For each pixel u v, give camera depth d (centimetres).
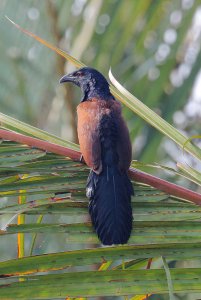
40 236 1381
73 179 845
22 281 709
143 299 802
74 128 1316
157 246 749
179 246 751
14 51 1343
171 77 1389
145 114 884
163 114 1388
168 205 804
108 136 904
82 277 717
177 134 869
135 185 851
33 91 1355
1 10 1351
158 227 783
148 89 1362
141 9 1340
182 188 829
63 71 1327
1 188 801
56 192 818
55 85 1345
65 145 902
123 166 865
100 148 888
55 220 1360
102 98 1083
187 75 1383
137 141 1389
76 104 1325
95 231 774
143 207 810
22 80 1346
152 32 1385
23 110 1358
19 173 825
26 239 1376
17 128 875
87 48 1342
